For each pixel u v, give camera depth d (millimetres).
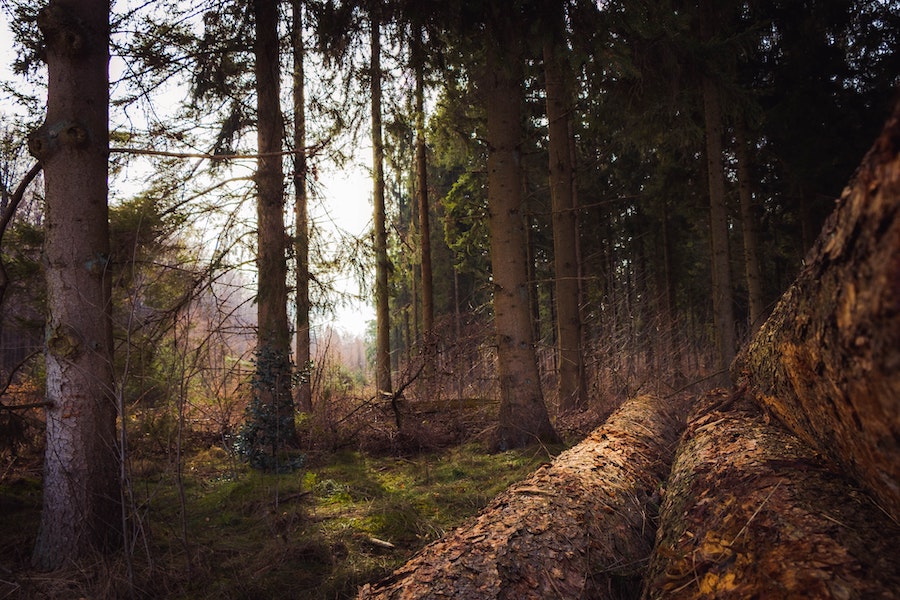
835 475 2107
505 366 6875
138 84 5156
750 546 1805
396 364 26594
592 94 7910
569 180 9242
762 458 2506
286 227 6883
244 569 3504
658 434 4883
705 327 19047
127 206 6227
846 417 1391
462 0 5605
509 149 7008
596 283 17094
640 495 3305
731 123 10984
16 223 6180
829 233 1299
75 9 3902
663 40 6926
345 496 5082
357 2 5984
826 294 1283
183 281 5828
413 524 4262
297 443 7105
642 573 2482
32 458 6105
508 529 2486
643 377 8695
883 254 926
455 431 7895
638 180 17172
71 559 3539
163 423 5727
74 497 3576
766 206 13570
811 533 1700
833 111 10328
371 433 7625
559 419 8086
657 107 8609
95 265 3863
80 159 3875
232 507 4879
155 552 3820
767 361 2781
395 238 12953
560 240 9211
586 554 2453
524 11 5555
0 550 3842
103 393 3840
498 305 6992
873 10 10203
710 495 2365
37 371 6664
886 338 935
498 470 5691
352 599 3049
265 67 7059
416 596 2068
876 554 1530
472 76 7711
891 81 10211
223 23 6613
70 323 3758
